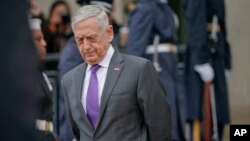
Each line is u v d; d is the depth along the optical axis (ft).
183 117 50.67
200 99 50.26
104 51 31.07
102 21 30.89
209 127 50.65
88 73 31.45
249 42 65.57
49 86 34.99
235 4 65.98
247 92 65.41
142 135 30.78
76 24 30.91
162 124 30.86
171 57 50.42
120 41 61.21
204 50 49.44
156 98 30.73
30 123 14.17
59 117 45.03
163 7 50.88
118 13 83.20
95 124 30.78
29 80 14.25
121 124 30.40
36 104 14.38
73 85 31.60
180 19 76.69
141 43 49.44
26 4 14.44
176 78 50.96
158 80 31.32
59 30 60.64
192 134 51.16
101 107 30.45
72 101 31.48
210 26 50.72
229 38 66.03
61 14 62.95
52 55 56.24
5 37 14.11
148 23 49.73
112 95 30.42
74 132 32.71
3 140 13.92
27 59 14.28
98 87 30.94
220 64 50.90
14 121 14.02
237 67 65.92
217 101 50.75
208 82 50.03
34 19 35.70
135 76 30.60
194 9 49.26
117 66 30.94
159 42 50.24
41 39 35.58
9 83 14.06
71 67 44.06
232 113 64.85
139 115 30.94
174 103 50.14
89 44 30.71
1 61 14.06
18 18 14.25
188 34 49.83
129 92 30.42
